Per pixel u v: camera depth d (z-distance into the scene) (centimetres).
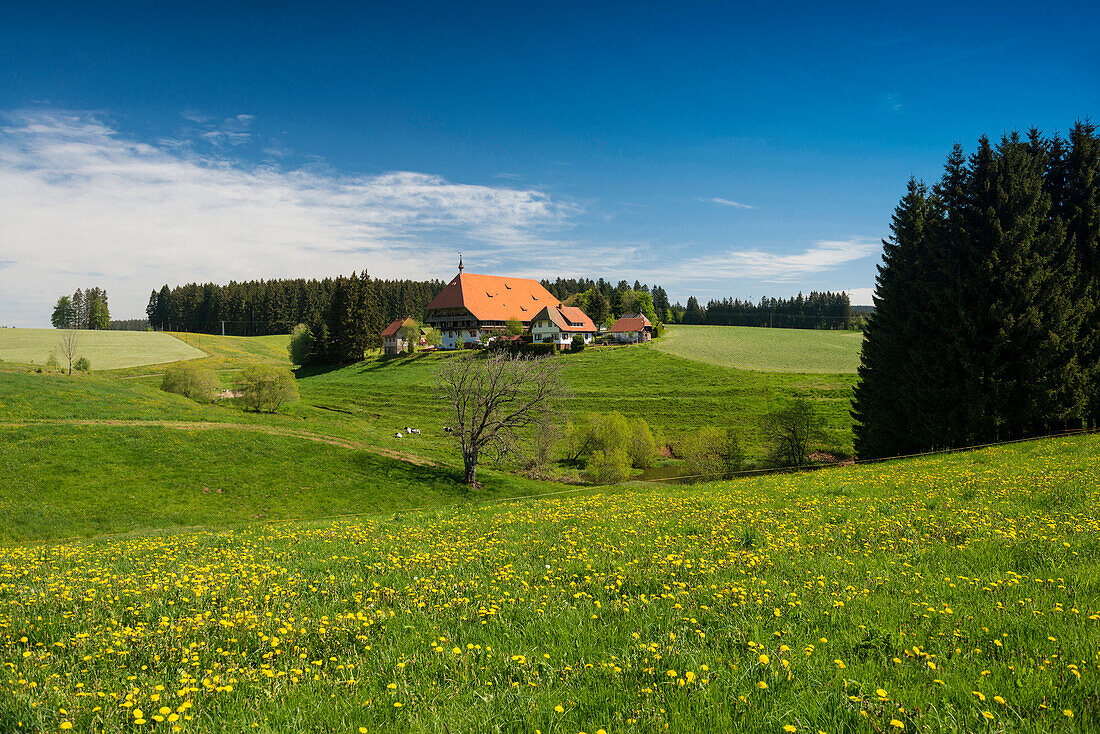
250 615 763
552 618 737
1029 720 438
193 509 3669
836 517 1388
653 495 2258
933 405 3803
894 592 778
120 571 1165
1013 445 3086
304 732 471
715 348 12556
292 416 6888
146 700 521
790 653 584
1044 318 3512
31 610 834
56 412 4794
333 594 895
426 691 537
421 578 967
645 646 611
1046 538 994
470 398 4984
